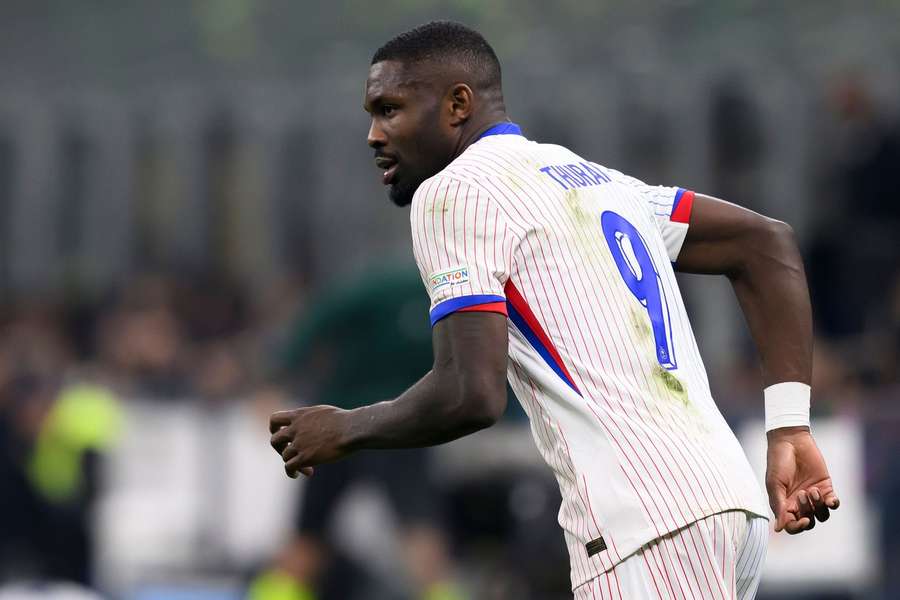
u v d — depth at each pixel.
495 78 11.91
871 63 38.38
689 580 10.54
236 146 45.28
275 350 26.83
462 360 10.49
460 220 10.81
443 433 10.60
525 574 24.81
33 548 29.89
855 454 25.48
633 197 11.88
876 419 25.50
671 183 38.88
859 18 39.47
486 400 10.39
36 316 42.03
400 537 26.19
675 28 41.56
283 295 40.69
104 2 49.56
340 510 26.56
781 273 12.21
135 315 40.50
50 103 46.53
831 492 11.84
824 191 37.53
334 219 43.69
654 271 11.42
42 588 23.98
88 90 47.56
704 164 38.50
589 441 10.74
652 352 10.98
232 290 44.06
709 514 10.59
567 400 10.75
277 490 29.47
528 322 10.89
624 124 39.50
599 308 10.91
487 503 26.00
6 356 30.78
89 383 33.84
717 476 10.73
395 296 25.67
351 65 46.66
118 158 46.16
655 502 10.57
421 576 26.11
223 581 29.36
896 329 31.48
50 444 30.05
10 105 46.69
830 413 26.11
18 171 46.44
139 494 30.39
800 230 37.50
